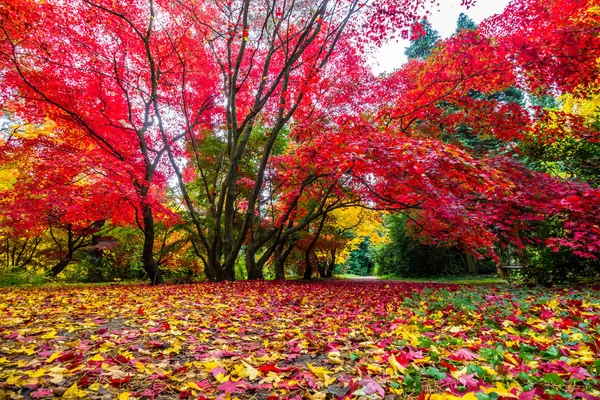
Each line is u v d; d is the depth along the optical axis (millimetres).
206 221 11656
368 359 2195
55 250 13023
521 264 8125
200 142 12078
